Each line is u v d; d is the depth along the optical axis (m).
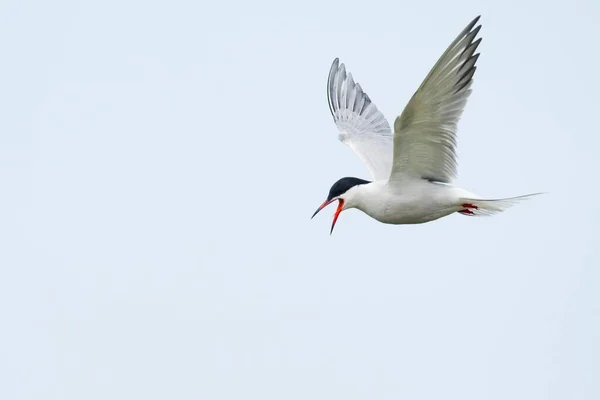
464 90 11.27
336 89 15.52
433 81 10.95
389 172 13.95
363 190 12.77
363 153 14.39
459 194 12.23
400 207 12.48
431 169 12.23
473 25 10.67
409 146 11.92
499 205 12.12
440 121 11.53
